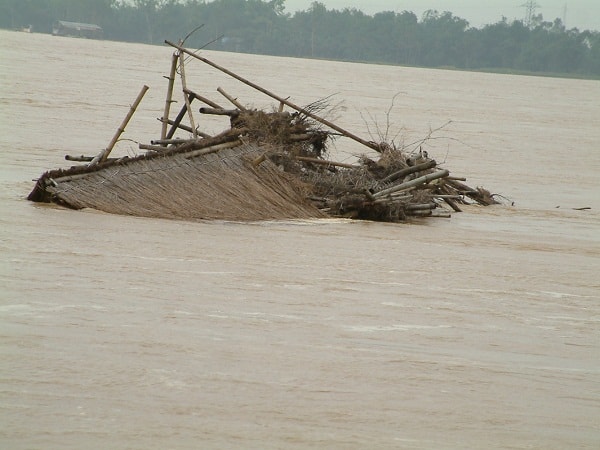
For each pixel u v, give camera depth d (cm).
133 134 9275
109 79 17662
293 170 5584
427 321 3388
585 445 2438
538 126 16275
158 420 2369
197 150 5212
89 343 2844
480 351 3103
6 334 2866
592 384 2880
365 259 4331
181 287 3541
